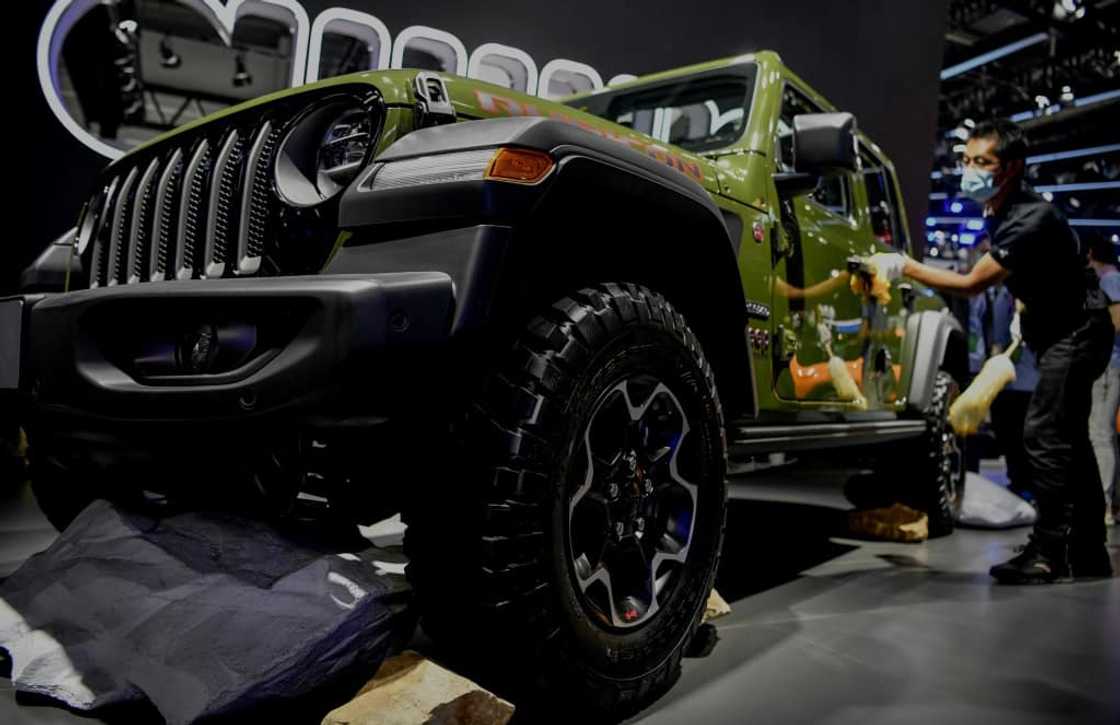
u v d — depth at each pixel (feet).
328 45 28.84
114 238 6.40
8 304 5.81
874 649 6.61
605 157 4.92
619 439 5.28
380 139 4.88
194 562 5.24
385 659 4.71
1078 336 9.30
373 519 5.01
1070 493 9.26
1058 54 40.93
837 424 9.15
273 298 4.25
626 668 5.03
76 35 23.22
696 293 6.29
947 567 9.93
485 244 4.33
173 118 35.60
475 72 17.42
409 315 4.16
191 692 4.28
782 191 7.99
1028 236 9.09
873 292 10.10
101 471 5.90
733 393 6.59
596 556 5.11
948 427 12.40
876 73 21.40
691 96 9.12
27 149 14.66
